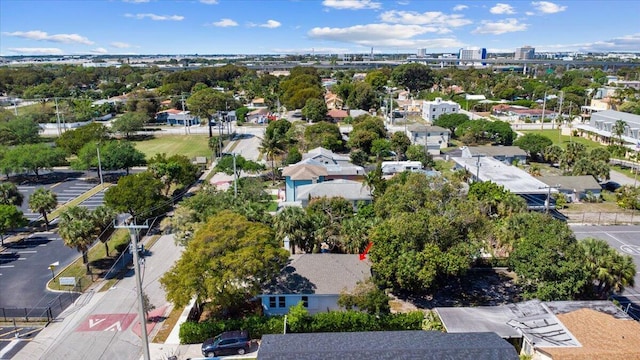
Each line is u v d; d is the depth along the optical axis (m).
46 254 51.75
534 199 67.44
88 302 41.19
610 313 32.28
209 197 53.69
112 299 41.53
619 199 70.06
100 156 82.44
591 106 157.38
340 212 52.22
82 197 73.31
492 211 56.19
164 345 34.03
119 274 46.81
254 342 33.88
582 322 30.64
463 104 172.25
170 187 77.88
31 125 112.75
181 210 51.06
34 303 41.09
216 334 34.16
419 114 161.38
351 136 105.19
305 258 40.88
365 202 62.81
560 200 67.31
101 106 156.88
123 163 83.25
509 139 106.62
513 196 55.72
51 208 59.34
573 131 127.12
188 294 32.66
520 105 168.00
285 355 25.39
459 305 39.81
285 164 88.19
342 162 86.81
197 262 33.44
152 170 69.31
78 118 140.75
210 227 36.38
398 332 28.81
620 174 88.31
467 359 25.25
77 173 89.38
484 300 40.75
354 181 69.00
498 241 45.25
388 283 37.59
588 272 35.38
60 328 36.97
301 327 33.78
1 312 39.50
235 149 109.62
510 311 33.28
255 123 149.50
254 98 199.38
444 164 94.62
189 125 145.25
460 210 42.78
